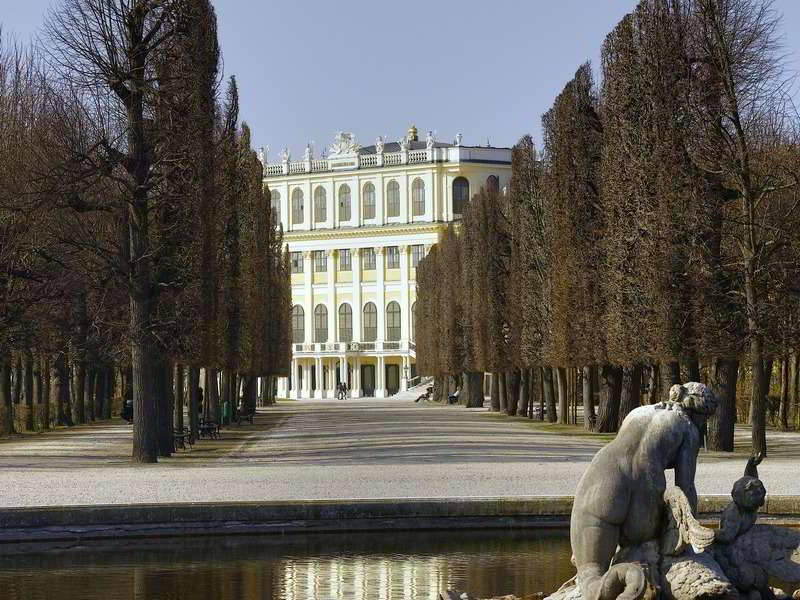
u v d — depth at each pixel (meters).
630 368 40.66
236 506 19.61
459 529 19.69
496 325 70.00
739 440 42.38
